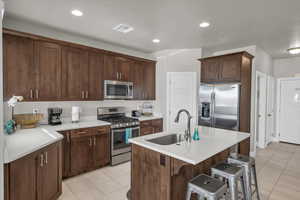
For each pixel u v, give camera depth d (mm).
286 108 5027
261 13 2309
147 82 4266
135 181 2035
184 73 4129
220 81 3561
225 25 2717
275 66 5195
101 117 3693
